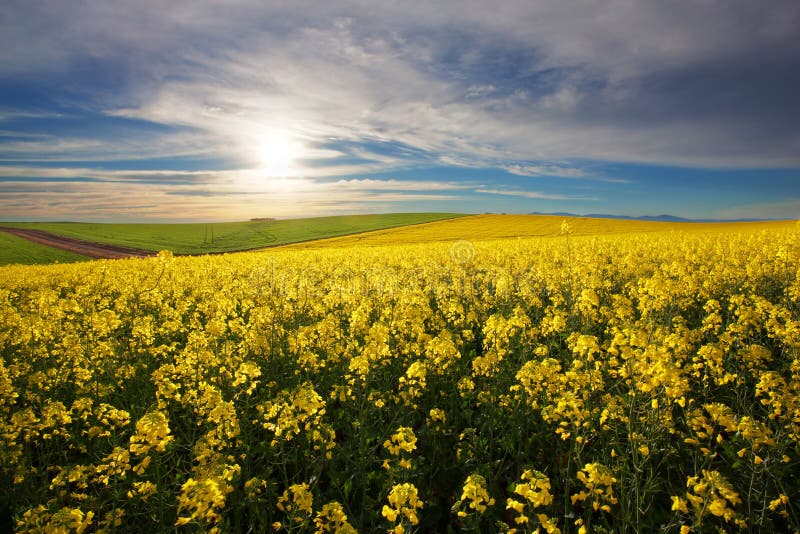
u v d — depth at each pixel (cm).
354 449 541
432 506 457
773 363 708
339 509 328
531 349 775
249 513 429
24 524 324
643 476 470
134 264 2775
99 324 712
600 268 1627
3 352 818
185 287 1770
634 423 475
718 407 416
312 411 435
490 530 421
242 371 526
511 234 5856
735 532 403
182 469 504
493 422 555
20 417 443
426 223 8369
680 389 428
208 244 6700
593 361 615
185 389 657
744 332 664
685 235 3275
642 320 750
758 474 428
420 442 571
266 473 461
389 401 624
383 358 711
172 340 996
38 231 7750
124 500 423
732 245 1891
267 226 8981
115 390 656
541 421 568
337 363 755
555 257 2052
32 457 534
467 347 930
